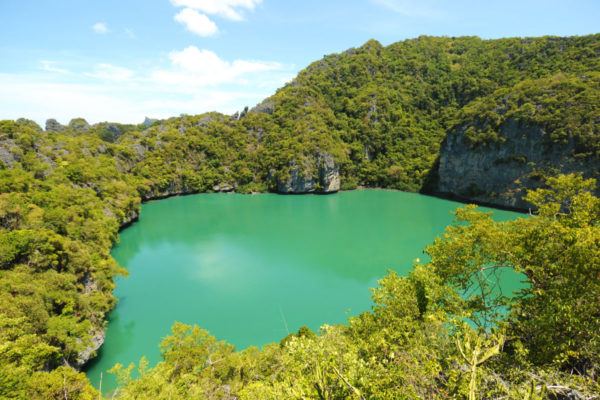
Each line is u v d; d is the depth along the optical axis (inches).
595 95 2824.8
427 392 352.2
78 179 2581.2
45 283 1139.3
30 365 762.8
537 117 3065.9
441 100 5580.7
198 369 840.9
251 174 4854.8
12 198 1635.1
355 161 5027.1
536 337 469.1
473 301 609.0
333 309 1472.7
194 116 5605.3
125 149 4192.9
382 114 5270.7
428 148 4977.9
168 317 1419.8
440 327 506.9
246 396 550.9
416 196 4244.6
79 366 1069.8
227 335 1283.2
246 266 2001.7
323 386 334.3
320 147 4542.3
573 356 413.4
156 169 4347.9
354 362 374.0
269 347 932.0
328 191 4522.6
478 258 635.5
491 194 3489.2
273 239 2554.1
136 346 1231.5
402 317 557.9
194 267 1985.7
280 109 5403.5
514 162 3257.9
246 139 5221.5
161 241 2519.7
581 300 460.4
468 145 3671.3
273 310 1466.5
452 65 6043.3
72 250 1413.6
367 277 1825.8
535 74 4446.4
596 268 442.6
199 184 4690.0
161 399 671.1
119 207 2775.6
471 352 320.5
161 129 5187.0
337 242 2455.7
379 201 3969.0
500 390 325.1
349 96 5787.4
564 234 520.4
